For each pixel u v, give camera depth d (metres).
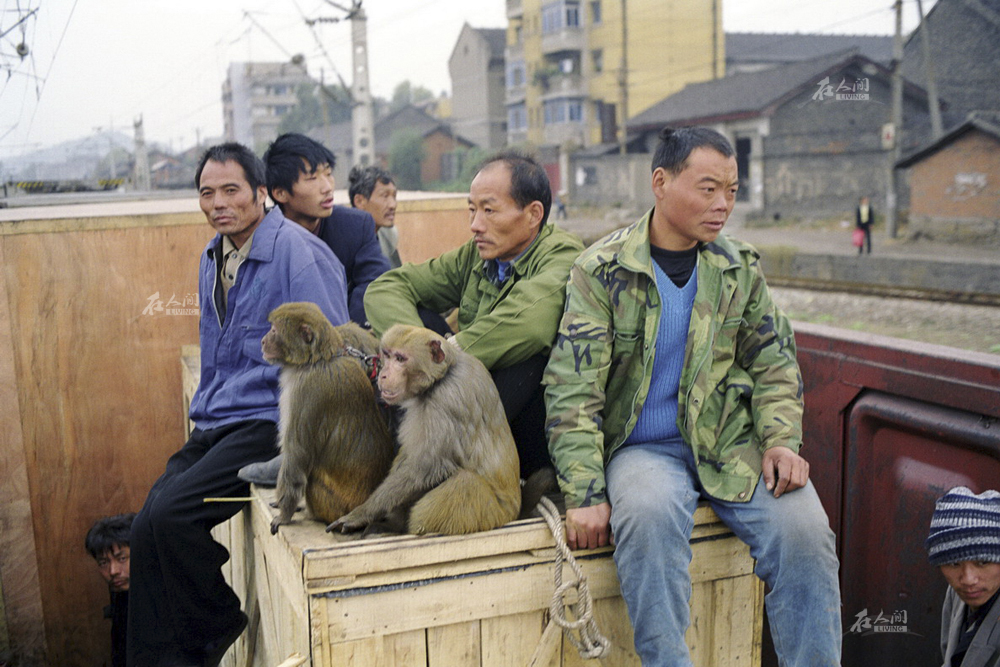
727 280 2.69
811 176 29.09
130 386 4.96
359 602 2.45
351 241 4.26
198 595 3.17
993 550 2.51
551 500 2.82
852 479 3.49
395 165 52.41
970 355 3.08
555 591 2.56
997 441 2.89
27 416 4.76
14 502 4.73
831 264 18.97
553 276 2.87
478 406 2.54
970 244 21.14
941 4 22.75
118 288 4.88
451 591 2.55
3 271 4.62
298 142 4.11
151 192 10.02
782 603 2.55
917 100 25.34
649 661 2.48
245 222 3.33
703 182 2.53
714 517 2.79
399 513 2.63
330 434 2.68
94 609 5.00
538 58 48.25
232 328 3.37
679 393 2.71
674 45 44.47
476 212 2.96
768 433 2.71
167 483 3.26
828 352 3.60
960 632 2.70
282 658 2.89
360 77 24.94
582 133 45.84
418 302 3.35
